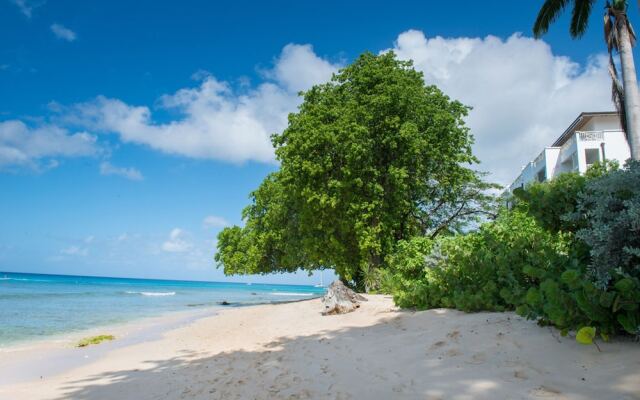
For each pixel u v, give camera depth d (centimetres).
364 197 2125
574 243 632
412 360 552
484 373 449
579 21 1972
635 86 1705
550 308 500
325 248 2286
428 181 2408
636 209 443
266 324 1290
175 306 3008
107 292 5384
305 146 2073
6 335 1403
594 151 3203
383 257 2148
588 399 349
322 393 483
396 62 2381
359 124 2117
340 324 1041
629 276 450
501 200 2508
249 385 563
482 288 834
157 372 719
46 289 5756
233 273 3738
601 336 475
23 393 628
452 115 2277
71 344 1184
